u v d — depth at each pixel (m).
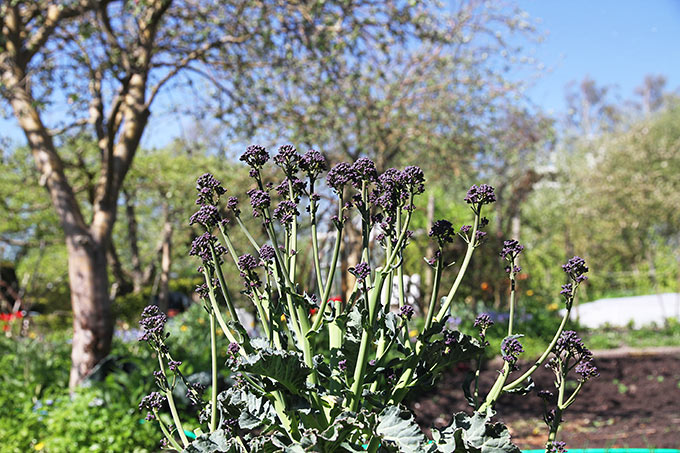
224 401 1.47
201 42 7.32
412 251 9.05
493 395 1.47
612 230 16.84
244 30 6.99
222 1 6.87
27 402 5.84
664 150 16.31
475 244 1.47
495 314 10.02
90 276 6.89
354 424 1.25
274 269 1.48
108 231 7.07
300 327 1.47
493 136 9.78
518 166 11.86
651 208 14.93
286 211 1.47
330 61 6.84
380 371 1.45
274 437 1.28
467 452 1.31
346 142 8.82
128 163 7.12
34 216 12.73
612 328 12.19
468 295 10.66
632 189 15.42
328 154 8.70
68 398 5.48
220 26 7.13
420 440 1.22
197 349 7.34
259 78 7.44
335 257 1.43
